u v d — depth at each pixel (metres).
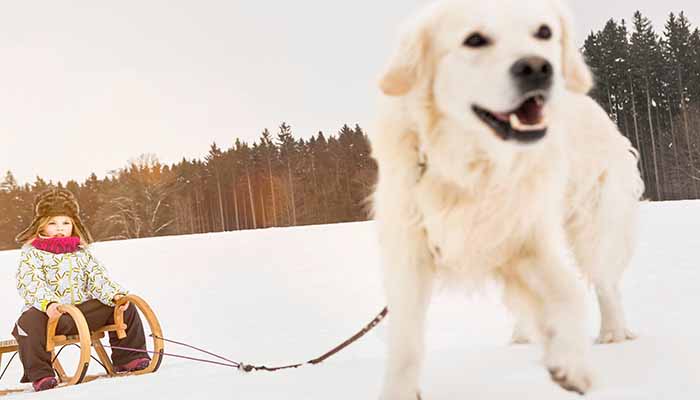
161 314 8.47
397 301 2.62
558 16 2.77
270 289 9.74
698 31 46.75
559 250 2.67
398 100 2.69
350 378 3.25
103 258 17.19
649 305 5.28
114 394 3.54
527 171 2.57
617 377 2.65
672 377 2.59
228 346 6.01
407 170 2.63
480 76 2.43
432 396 2.65
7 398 3.91
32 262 5.20
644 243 9.91
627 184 3.94
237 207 54.38
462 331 5.37
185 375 4.21
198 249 18.45
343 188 51.53
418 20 2.67
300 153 53.81
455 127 2.56
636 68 47.00
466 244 2.64
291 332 6.40
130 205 49.03
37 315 4.98
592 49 47.72
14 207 47.06
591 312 5.29
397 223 2.65
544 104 2.41
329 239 18.31
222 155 54.72
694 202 20.41
